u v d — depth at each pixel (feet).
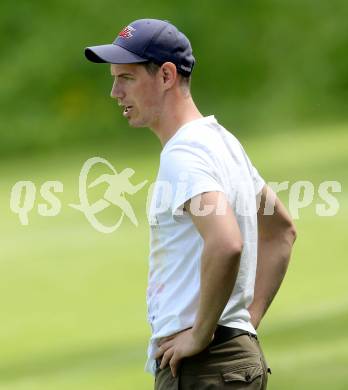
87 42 348.59
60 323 116.88
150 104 45.19
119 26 350.43
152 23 45.19
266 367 45.50
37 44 349.41
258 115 325.21
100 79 341.62
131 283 136.36
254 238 45.16
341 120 307.99
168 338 44.06
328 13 349.41
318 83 339.57
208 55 350.64
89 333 110.63
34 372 95.30
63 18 352.90
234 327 44.27
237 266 41.52
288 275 129.39
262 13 353.31
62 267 148.46
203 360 43.88
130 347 102.78
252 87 345.10
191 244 43.42
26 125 327.26
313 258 137.39
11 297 133.18
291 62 346.13
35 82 343.05
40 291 136.05
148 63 44.91
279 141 257.96
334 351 91.35
